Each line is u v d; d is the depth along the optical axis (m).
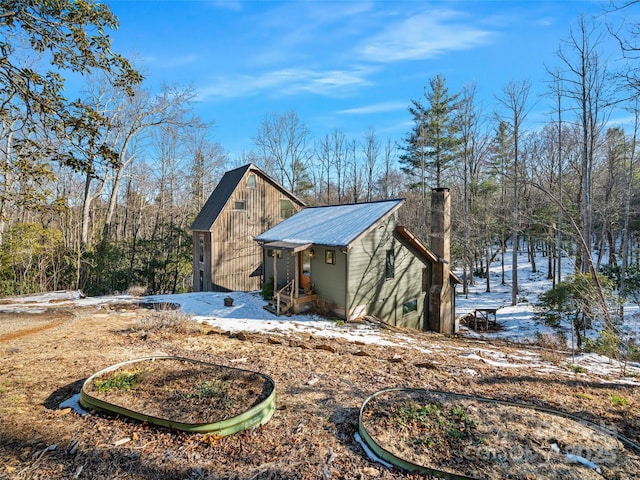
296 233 14.75
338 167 39.19
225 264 19.08
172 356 6.05
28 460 3.06
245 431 3.68
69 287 19.06
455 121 25.98
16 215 20.97
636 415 4.49
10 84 5.15
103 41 5.43
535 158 23.00
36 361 5.83
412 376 5.80
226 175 22.39
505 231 23.28
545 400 4.91
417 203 28.92
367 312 12.74
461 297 23.41
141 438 3.47
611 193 21.00
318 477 2.95
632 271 19.95
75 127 5.56
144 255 22.08
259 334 9.25
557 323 13.63
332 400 4.56
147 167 26.66
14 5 4.75
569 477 3.00
